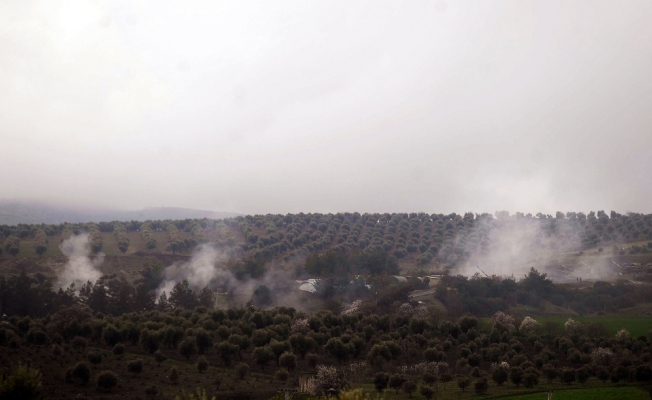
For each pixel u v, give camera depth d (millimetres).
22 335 92562
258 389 73812
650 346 98062
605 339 103438
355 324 107750
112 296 132000
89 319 99562
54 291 132250
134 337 92062
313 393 71250
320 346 95375
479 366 90250
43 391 66250
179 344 87938
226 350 84938
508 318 122938
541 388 80938
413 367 86375
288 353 82938
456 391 79750
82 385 70500
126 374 77125
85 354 83562
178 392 71000
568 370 82750
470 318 110625
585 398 75062
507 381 83188
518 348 95812
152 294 146625
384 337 99250
